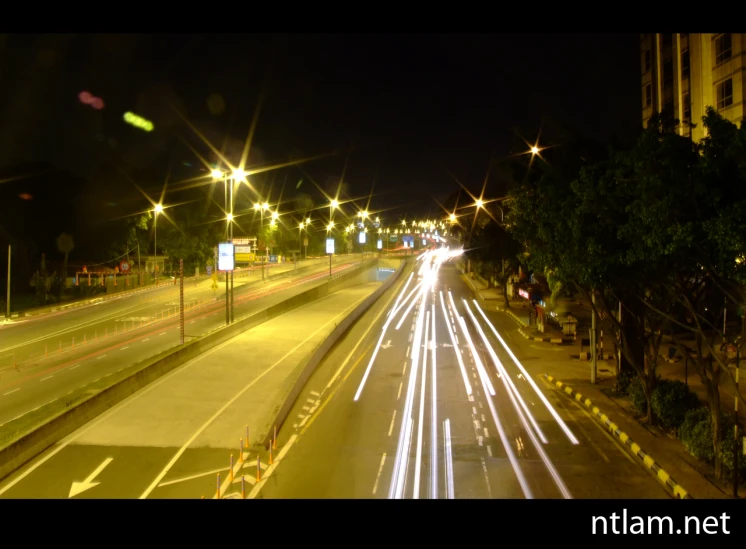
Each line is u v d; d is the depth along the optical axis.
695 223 11.42
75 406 19.03
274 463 16.08
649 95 44.75
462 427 19.53
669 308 16.09
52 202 66.44
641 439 17.41
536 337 36.28
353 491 14.01
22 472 15.30
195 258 81.44
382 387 25.34
